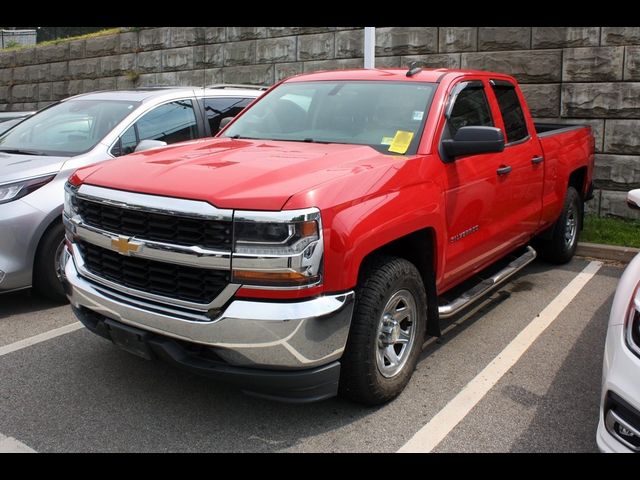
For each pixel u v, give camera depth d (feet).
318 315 10.05
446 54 29.63
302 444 11.03
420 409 12.23
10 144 20.01
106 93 21.90
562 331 16.33
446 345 15.39
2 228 16.10
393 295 11.71
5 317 16.98
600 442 9.04
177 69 40.78
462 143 13.14
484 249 15.46
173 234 10.42
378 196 11.23
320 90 15.72
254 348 10.02
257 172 10.98
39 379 13.33
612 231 25.22
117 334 11.41
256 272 9.85
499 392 12.97
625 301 9.56
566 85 26.99
